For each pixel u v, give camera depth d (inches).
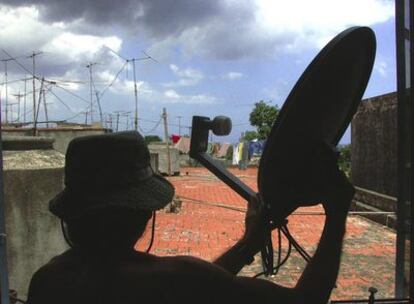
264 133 1263.5
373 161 490.3
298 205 61.0
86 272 51.6
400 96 81.3
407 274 82.6
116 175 51.4
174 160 999.6
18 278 186.7
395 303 81.5
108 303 49.9
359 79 65.4
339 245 56.6
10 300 95.2
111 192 51.0
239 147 1274.6
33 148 198.5
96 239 51.3
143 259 52.2
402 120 81.3
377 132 479.5
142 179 52.6
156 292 50.1
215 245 336.8
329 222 57.3
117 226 51.0
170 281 50.6
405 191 82.0
